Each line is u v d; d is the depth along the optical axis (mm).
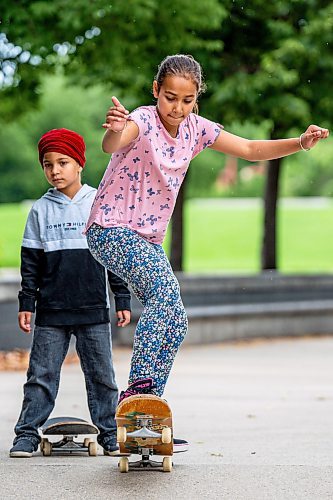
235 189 108438
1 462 10547
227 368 21859
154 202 9484
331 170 105500
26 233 11023
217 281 28266
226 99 28578
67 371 20875
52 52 25250
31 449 11000
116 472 9906
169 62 9172
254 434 13289
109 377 11133
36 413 11117
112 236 9344
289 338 28625
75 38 25219
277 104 29281
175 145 9484
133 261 9242
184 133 9578
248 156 9938
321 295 30484
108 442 11102
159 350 9219
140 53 26094
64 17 23734
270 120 31094
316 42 29125
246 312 27859
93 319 11016
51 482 9453
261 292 29141
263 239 34531
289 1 29469
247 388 18578
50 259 10969
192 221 90688
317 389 18469
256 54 29953
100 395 11164
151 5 23719
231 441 12641
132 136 9148
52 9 23812
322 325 29859
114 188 9430
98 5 23672
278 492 9148
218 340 27297
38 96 30125
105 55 25406
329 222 87062
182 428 13875
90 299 11016
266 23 29688
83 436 13523
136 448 9438
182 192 32750
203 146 9844
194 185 91438
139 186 9414
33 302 10961
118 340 25609
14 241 74125
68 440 11414
